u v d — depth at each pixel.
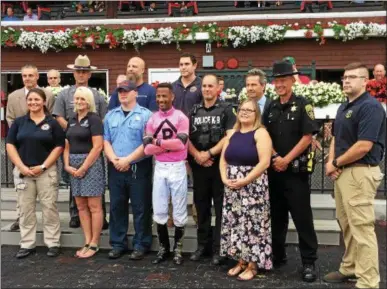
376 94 7.77
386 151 6.37
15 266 4.77
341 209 4.16
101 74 13.17
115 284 4.27
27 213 5.06
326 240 5.33
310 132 4.12
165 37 12.03
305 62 12.07
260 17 11.81
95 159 4.86
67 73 12.99
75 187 4.91
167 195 4.73
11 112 5.52
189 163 4.84
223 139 4.60
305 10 12.12
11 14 13.48
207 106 4.70
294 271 4.54
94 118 4.88
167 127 4.58
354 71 3.89
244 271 4.39
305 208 4.26
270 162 4.30
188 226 5.39
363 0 11.82
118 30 12.20
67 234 5.32
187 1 12.68
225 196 4.41
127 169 4.81
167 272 4.55
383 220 6.42
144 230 4.98
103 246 5.30
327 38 11.88
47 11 13.23
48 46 12.47
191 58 5.07
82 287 4.20
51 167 5.03
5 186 6.95
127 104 4.83
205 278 4.38
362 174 3.87
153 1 12.80
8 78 13.48
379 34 11.41
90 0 12.79
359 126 3.83
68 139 4.92
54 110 5.41
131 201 4.93
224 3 12.66
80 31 12.30
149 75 12.55
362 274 3.92
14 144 5.04
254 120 4.33
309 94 6.42
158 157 4.70
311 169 4.20
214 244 4.81
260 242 4.27
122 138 4.82
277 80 4.26
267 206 4.31
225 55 12.30
